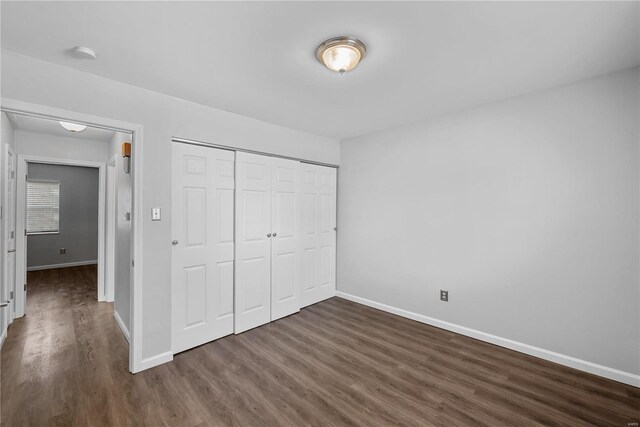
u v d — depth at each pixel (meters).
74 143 3.85
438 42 1.76
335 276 4.28
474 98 2.64
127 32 1.65
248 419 1.78
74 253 6.38
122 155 2.82
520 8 1.46
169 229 2.47
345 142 4.12
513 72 2.15
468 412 1.84
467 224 2.92
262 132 3.23
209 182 2.80
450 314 3.06
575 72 2.15
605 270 2.20
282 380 2.19
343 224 4.17
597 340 2.24
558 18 1.54
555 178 2.40
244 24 1.58
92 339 2.83
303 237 3.74
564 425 1.73
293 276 3.61
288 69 2.09
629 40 1.73
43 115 1.93
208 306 2.79
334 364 2.41
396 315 3.53
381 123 3.37
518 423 1.75
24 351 2.59
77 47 1.78
